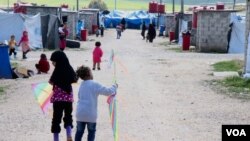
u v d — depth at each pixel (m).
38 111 15.34
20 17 40.31
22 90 19.86
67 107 10.98
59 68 10.94
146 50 44.78
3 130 12.80
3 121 13.90
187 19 59.75
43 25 42.47
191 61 33.16
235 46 41.34
